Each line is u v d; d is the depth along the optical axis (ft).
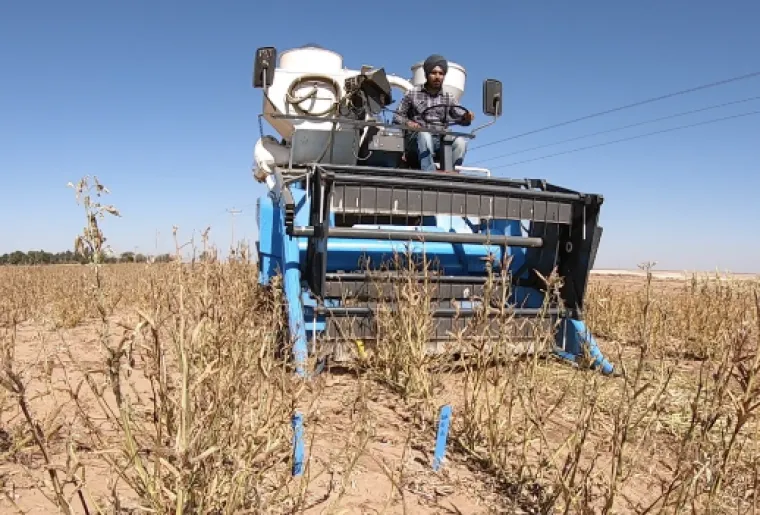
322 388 10.85
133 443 6.31
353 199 15.19
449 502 9.00
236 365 8.46
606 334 23.72
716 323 19.51
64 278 43.55
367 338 15.72
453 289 17.13
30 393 12.67
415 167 22.12
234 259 13.52
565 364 16.33
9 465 9.20
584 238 16.69
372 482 9.43
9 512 7.75
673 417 12.59
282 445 8.52
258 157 23.77
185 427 5.63
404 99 22.12
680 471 8.32
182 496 5.66
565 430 11.91
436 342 15.80
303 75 22.53
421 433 11.68
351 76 22.97
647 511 7.91
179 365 6.16
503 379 11.94
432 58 21.76
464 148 21.81
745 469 10.00
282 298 13.67
